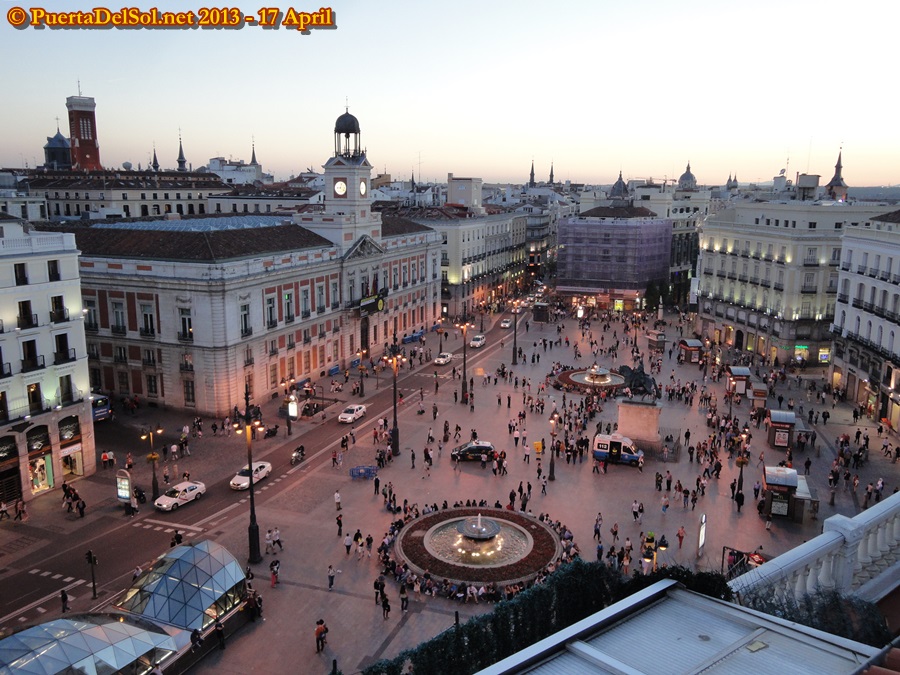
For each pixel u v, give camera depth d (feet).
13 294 157.07
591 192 585.22
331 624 115.14
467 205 507.71
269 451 196.34
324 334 275.80
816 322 297.74
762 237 316.40
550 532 144.05
